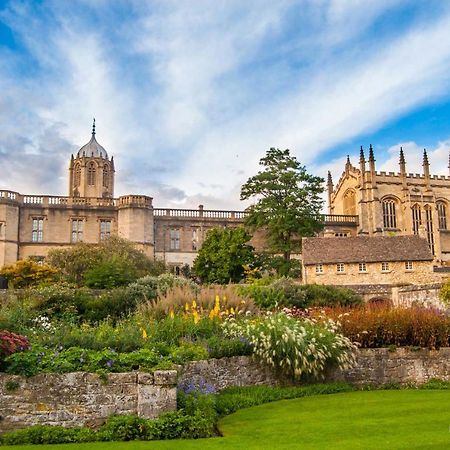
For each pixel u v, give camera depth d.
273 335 18.70
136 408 13.07
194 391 14.58
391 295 42.69
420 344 21.48
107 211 66.62
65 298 30.62
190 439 12.20
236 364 18.03
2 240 61.91
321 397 17.75
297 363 18.20
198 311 22.27
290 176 62.06
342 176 87.31
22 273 44.75
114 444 11.59
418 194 81.56
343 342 19.83
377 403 16.39
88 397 12.92
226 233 57.94
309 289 37.28
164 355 16.08
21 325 19.47
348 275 50.31
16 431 12.20
